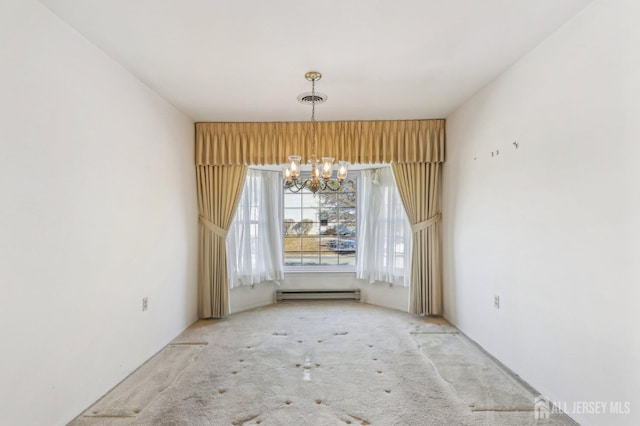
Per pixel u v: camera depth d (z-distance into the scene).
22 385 1.75
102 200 2.38
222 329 3.77
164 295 3.30
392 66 2.66
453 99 3.40
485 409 2.19
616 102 1.75
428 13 1.99
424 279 4.13
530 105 2.44
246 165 4.16
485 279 3.12
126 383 2.55
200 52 2.42
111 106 2.49
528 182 2.47
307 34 2.20
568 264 2.09
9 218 1.68
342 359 2.97
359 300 5.05
